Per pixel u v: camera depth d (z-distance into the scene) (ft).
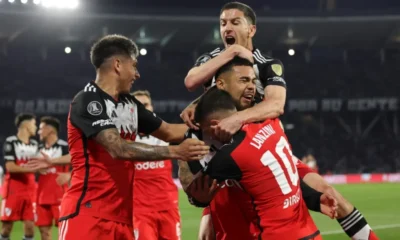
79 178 21.90
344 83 203.41
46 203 46.42
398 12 172.45
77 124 21.35
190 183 19.85
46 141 50.03
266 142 19.42
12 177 49.44
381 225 61.05
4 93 182.19
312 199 21.12
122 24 170.60
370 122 202.59
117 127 22.24
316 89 202.69
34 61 192.44
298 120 202.39
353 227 22.63
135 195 33.88
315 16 175.63
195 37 187.83
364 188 135.13
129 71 22.53
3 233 50.03
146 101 36.04
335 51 213.66
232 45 21.86
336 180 166.30
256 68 23.25
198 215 76.54
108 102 21.99
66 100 185.98
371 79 203.62
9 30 169.07
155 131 23.81
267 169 19.20
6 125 178.60
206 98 19.95
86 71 194.08
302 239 19.47
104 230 21.72
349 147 195.00
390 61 208.33
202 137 20.38
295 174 20.10
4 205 49.57
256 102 23.18
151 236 33.55
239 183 19.51
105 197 21.80
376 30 185.88
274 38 192.95
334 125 201.46
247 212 19.94
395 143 195.42
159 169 34.24
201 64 24.26
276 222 19.36
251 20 24.22
